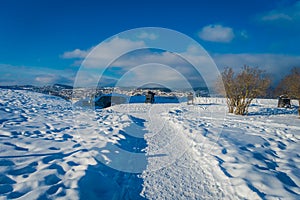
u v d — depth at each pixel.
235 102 12.77
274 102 21.30
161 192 2.98
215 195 2.93
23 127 5.65
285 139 6.16
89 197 2.48
